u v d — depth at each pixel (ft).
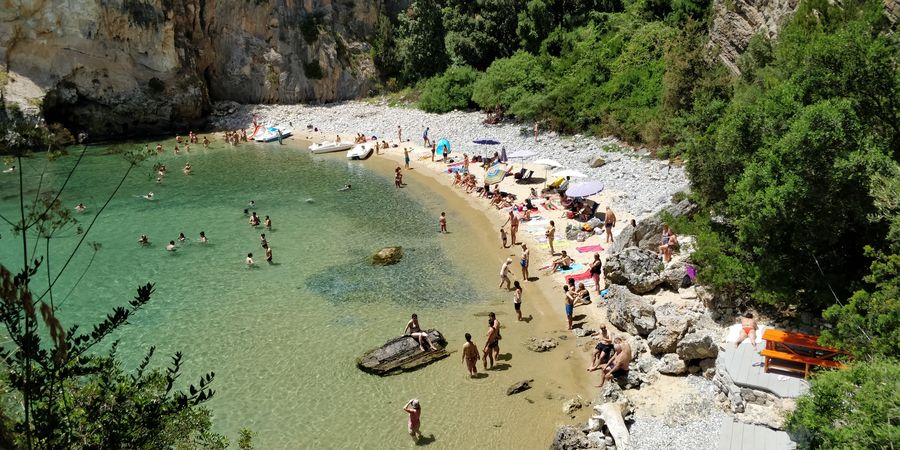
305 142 206.39
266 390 64.34
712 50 142.82
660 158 131.23
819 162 53.01
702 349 59.62
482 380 65.41
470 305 83.30
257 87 252.21
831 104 55.31
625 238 86.63
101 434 26.96
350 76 260.01
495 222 116.37
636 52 171.22
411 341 70.74
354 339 74.64
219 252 105.40
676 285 75.15
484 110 208.64
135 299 28.66
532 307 81.87
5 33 190.08
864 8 81.92
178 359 31.89
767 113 65.62
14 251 104.83
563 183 125.59
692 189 86.22
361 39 269.64
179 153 192.44
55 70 198.08
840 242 57.77
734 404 53.72
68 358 26.63
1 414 24.63
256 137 211.20
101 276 95.66
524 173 140.46
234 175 161.89
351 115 233.14
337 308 83.20
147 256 103.91
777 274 59.93
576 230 103.30
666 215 85.40
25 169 149.18
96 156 181.78
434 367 68.18
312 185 149.69
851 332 46.29
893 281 45.98
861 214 52.21
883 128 58.08
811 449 37.73
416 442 55.83
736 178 71.67
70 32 198.39
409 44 248.93
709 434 51.80
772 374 55.47
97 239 112.27
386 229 115.65
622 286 77.15
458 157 165.89
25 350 23.70
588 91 168.55
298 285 91.04
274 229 117.19
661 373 61.98
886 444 30.99
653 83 156.35
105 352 72.43
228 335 76.23
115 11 203.82
